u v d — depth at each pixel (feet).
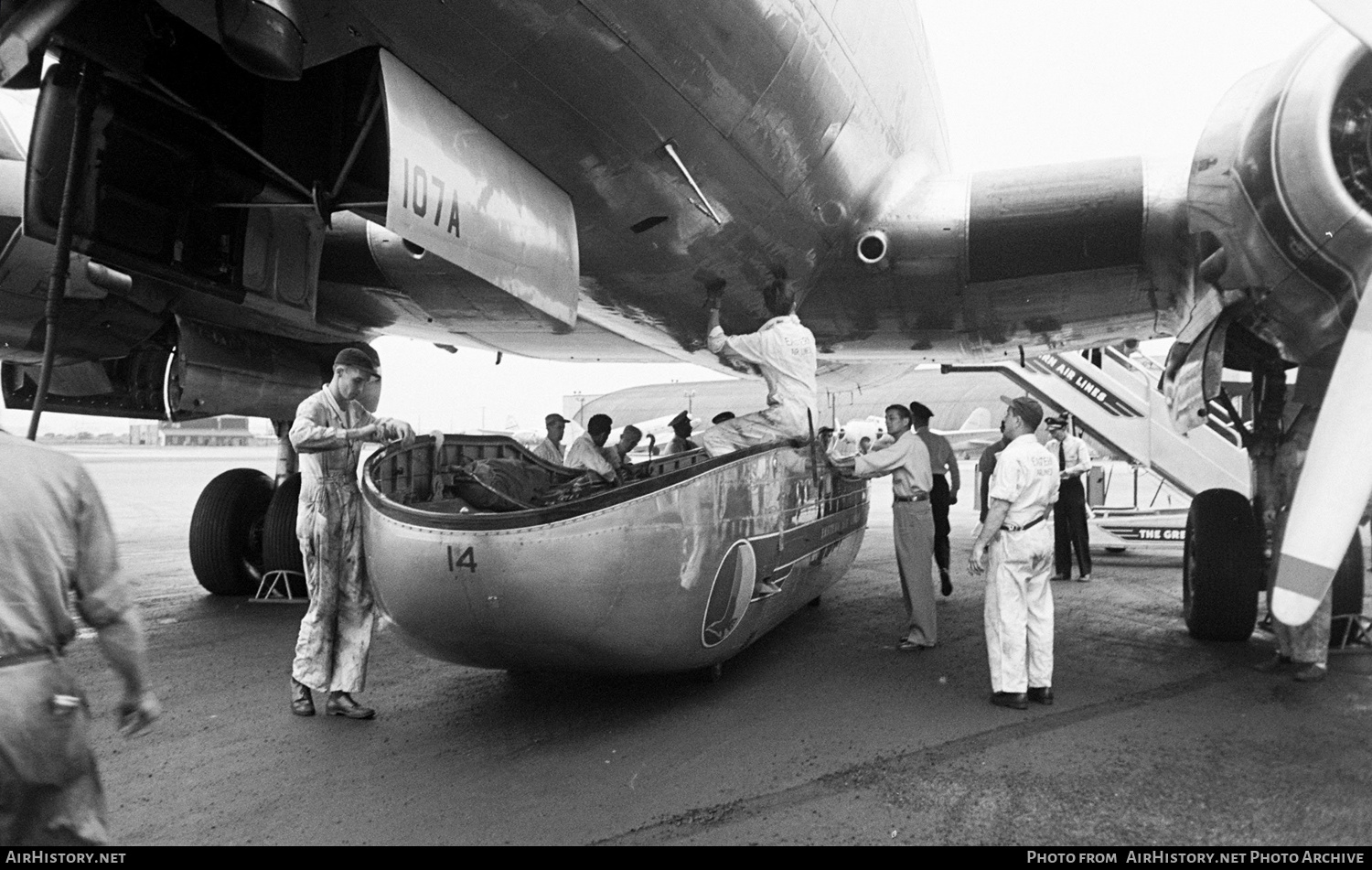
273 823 8.54
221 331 19.53
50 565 5.01
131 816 8.76
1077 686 13.25
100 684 13.92
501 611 10.00
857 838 8.02
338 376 12.26
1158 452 30.37
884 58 14.32
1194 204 13.17
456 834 8.23
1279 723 11.27
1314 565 8.69
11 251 14.58
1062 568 25.29
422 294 20.79
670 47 10.30
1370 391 8.77
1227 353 16.15
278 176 12.66
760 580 12.78
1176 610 19.92
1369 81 11.00
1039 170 16.80
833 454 20.43
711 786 9.36
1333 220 10.91
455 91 9.99
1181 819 8.32
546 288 12.00
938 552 22.21
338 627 12.16
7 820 4.80
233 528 21.77
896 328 20.36
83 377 20.75
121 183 12.32
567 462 18.89
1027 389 31.68
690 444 23.72
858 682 13.67
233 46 7.92
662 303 17.03
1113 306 18.74
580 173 11.93
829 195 14.92
